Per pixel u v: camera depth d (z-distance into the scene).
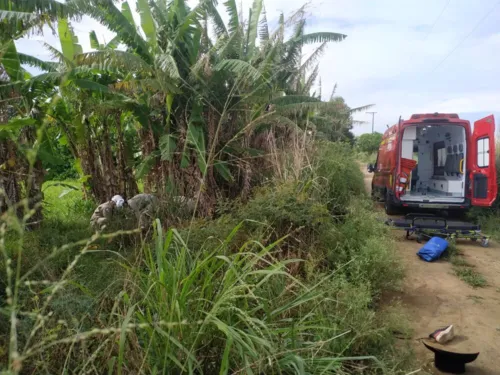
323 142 8.48
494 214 9.99
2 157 5.65
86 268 3.64
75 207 8.01
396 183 9.73
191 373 2.00
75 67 5.96
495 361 3.77
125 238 5.06
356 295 3.84
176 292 2.38
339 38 9.16
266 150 7.52
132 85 6.66
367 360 3.23
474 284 5.77
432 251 6.89
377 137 31.58
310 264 4.36
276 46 7.68
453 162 10.55
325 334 3.21
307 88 11.27
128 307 2.46
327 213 5.40
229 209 5.55
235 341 2.25
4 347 2.18
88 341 2.40
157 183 7.15
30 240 4.41
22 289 2.94
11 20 4.94
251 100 7.06
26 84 6.02
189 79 6.95
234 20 8.36
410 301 5.12
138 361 2.26
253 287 2.71
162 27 7.06
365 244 5.32
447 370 3.55
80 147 7.90
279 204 5.07
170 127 7.23
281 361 2.37
